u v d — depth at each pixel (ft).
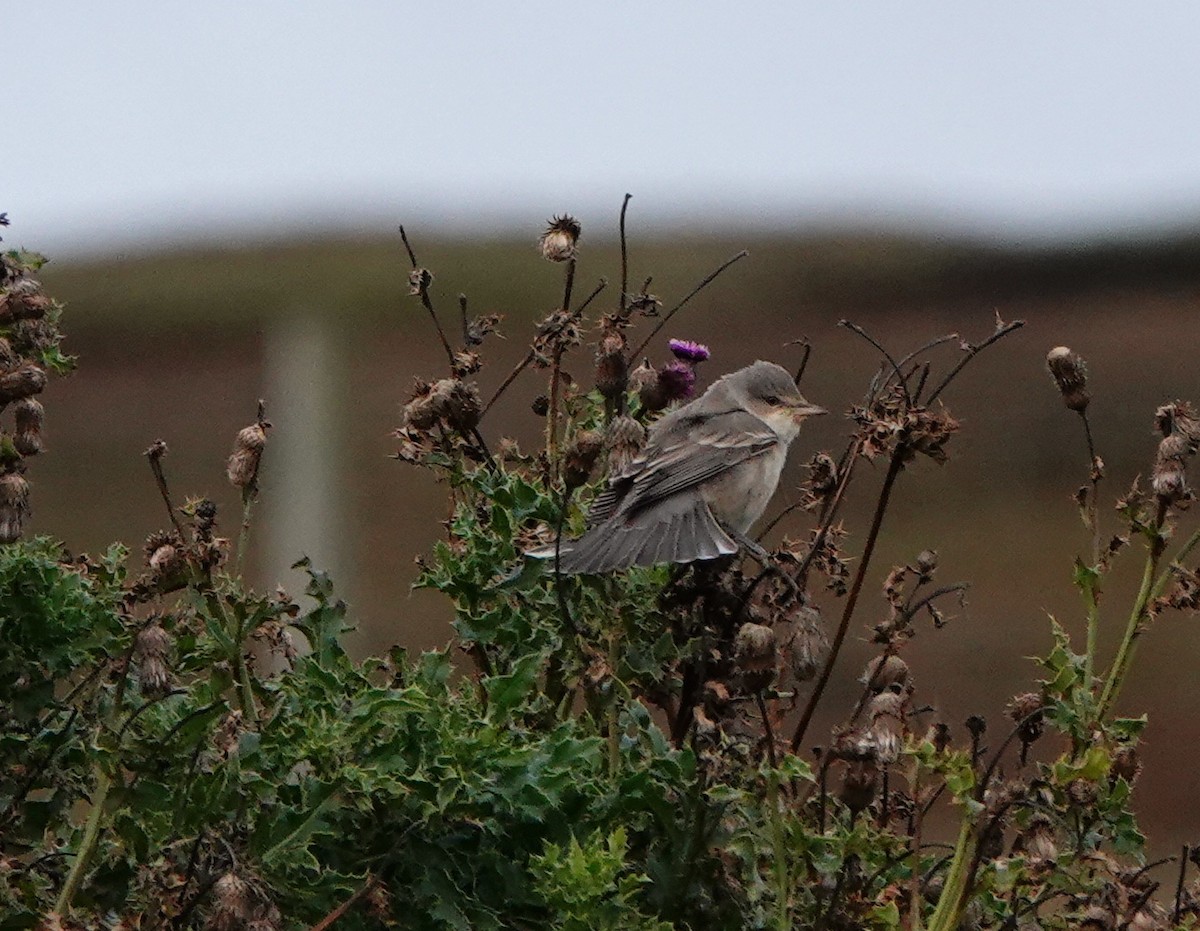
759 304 128.57
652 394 39.52
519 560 34.50
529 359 38.11
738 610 35.42
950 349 119.14
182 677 33.91
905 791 39.11
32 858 32.65
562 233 38.09
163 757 30.53
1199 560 76.79
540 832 30.81
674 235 143.54
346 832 30.30
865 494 100.27
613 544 35.09
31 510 32.60
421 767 29.43
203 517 32.76
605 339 38.06
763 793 31.76
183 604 34.24
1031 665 79.66
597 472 40.16
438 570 35.17
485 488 35.12
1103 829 33.53
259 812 29.96
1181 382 109.70
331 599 36.17
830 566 36.27
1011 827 34.40
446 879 29.60
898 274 131.34
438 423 36.99
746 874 31.07
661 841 31.40
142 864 29.73
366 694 29.71
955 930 31.32
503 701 30.76
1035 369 114.62
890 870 32.73
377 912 29.09
